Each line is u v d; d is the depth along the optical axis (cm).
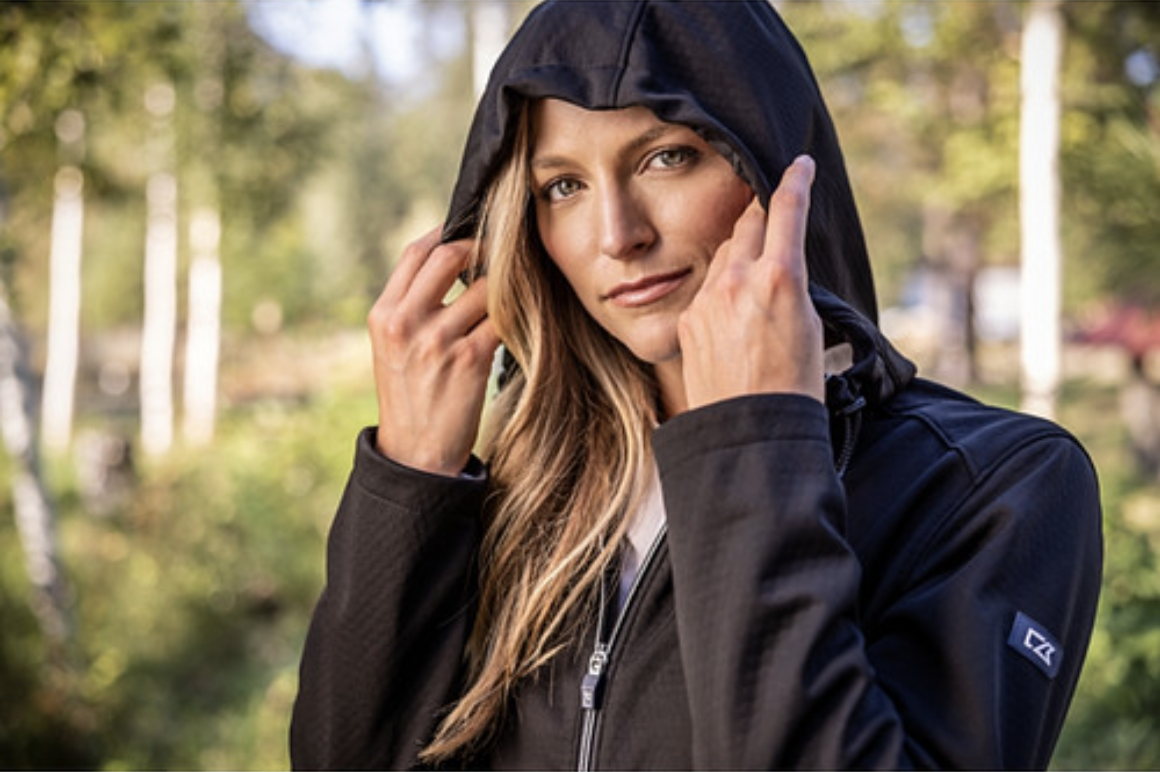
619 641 98
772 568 82
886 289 1634
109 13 433
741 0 97
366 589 103
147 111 908
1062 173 598
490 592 107
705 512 85
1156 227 549
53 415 1522
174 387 1808
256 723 535
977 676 82
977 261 1430
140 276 2198
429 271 105
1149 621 426
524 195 99
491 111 98
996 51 689
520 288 105
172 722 543
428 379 104
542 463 109
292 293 1753
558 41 94
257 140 968
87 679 526
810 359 87
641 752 95
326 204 2095
